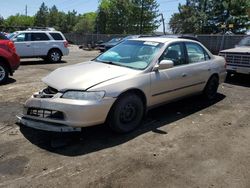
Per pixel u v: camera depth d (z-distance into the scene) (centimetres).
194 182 362
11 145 448
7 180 356
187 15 5222
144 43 598
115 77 488
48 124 455
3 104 659
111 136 491
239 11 4706
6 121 547
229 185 358
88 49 2972
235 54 986
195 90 668
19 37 1477
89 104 442
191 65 639
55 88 465
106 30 6844
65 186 347
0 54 867
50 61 1590
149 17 6384
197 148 457
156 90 546
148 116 598
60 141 466
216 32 4853
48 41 1558
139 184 355
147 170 387
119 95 477
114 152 434
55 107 446
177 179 368
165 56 573
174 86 589
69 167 389
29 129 511
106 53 614
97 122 461
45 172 375
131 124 511
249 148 463
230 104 711
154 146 459
